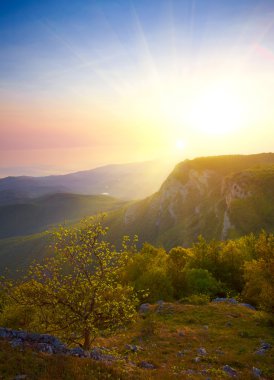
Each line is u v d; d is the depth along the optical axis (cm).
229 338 2848
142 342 2812
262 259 3528
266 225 14062
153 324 3272
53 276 2188
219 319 3481
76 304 2173
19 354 1673
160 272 4931
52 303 2153
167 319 3575
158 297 4678
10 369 1516
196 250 6462
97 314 2227
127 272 5347
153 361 2198
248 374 2000
